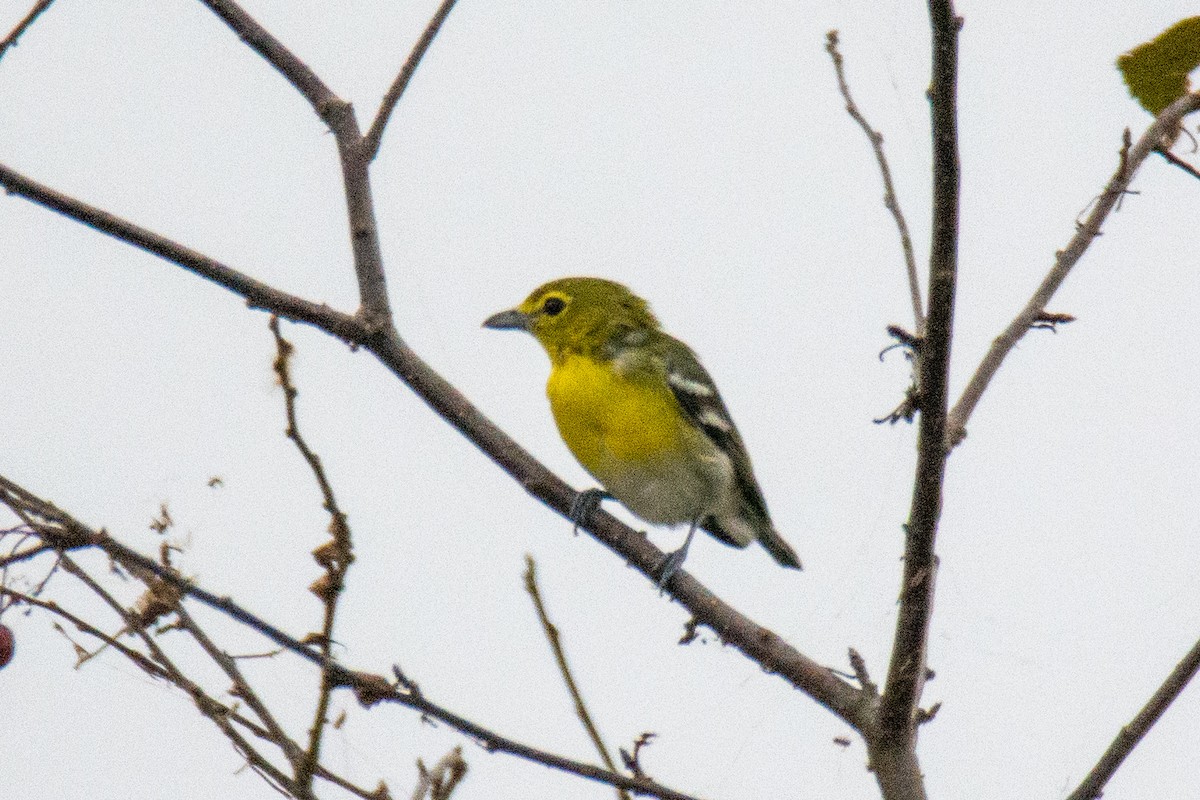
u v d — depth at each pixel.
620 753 7.92
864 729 8.39
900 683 7.91
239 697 7.11
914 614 7.85
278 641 7.02
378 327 9.45
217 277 9.09
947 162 7.22
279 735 7.03
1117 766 7.54
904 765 7.99
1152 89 8.38
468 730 7.25
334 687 6.79
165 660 7.07
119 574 7.55
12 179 8.82
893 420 7.84
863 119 9.30
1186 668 7.52
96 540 7.24
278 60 9.56
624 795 7.52
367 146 9.47
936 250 7.39
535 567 8.11
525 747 7.47
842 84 9.39
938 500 7.71
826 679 8.78
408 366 9.71
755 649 9.24
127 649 7.05
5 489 7.36
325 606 6.75
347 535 6.74
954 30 7.00
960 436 8.64
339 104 9.55
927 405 7.62
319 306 9.35
